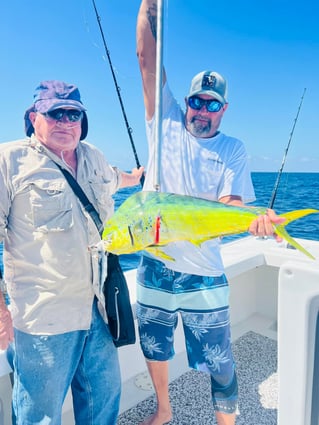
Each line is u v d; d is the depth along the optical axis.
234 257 2.60
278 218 0.99
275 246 2.85
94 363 1.39
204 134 1.56
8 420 1.56
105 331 1.42
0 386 1.53
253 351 2.48
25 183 1.20
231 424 1.61
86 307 1.31
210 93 1.48
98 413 1.43
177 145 1.58
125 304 1.40
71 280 1.26
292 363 0.71
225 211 1.05
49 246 1.22
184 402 1.99
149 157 1.63
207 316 1.56
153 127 1.60
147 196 1.14
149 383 2.13
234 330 2.76
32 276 1.23
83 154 1.37
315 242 2.90
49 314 1.23
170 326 1.64
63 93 1.23
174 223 1.08
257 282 2.97
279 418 0.75
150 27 1.55
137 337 2.18
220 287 1.56
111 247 1.15
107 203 1.42
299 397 0.71
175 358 2.41
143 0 1.57
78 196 1.30
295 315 0.69
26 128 1.33
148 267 1.62
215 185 1.57
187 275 1.55
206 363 1.59
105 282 1.37
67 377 1.30
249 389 2.10
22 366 1.25
